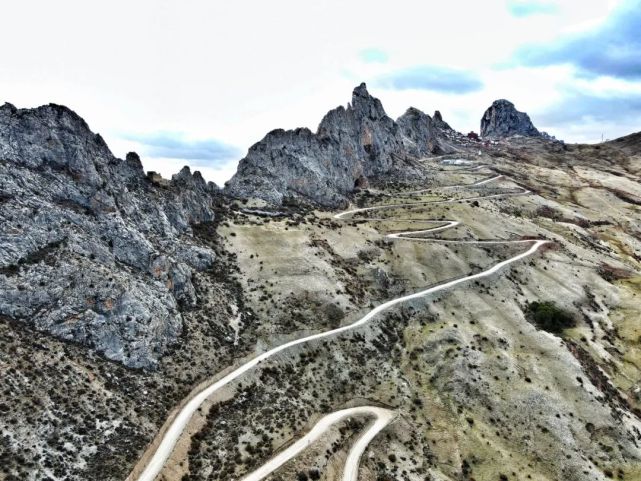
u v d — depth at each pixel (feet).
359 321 389.60
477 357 368.48
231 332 344.49
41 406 225.97
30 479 198.18
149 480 222.28
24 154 329.31
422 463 292.61
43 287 277.23
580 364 377.30
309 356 344.28
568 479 301.43
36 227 296.10
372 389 339.77
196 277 374.22
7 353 240.12
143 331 293.43
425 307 421.59
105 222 336.08
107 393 254.68
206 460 249.14
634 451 320.29
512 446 316.81
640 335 432.66
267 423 282.77
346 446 284.61
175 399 276.62
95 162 361.51
